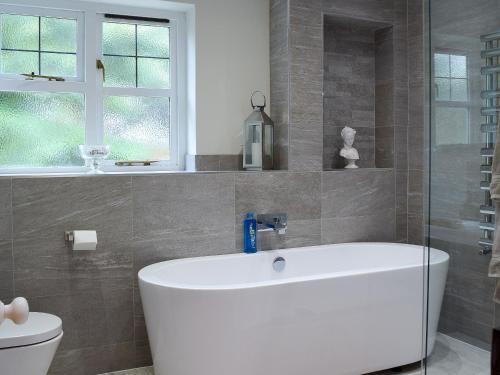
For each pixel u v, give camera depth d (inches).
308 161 146.6
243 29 151.8
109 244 120.5
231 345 102.9
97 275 119.3
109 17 143.3
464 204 49.7
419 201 160.7
